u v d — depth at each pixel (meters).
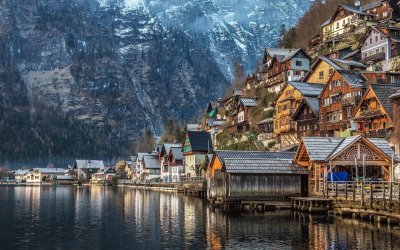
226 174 69.56
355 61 121.12
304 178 69.56
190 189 115.50
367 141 62.97
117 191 152.00
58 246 44.59
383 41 120.06
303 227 50.97
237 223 55.62
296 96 112.00
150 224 57.84
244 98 148.38
